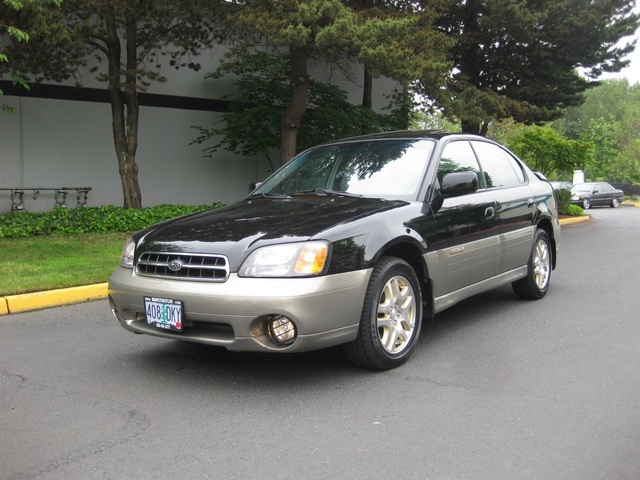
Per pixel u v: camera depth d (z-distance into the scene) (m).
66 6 11.44
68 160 15.22
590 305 6.74
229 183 18.03
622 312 6.41
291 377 4.44
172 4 12.05
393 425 3.60
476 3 18.70
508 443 3.36
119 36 15.39
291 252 3.93
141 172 16.39
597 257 11.06
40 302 6.93
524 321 6.01
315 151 6.01
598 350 5.07
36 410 3.91
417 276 4.86
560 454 3.23
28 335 5.77
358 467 3.10
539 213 6.74
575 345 5.21
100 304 7.12
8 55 10.91
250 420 3.70
